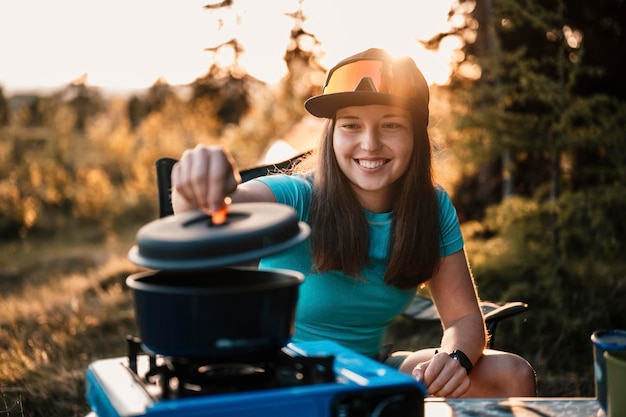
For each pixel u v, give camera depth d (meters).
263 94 10.59
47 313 4.70
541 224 4.40
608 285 4.12
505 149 4.46
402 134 1.88
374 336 2.06
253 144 9.98
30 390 2.96
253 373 1.15
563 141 4.27
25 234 10.03
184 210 1.33
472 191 5.93
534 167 5.35
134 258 1.09
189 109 13.02
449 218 2.04
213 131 12.32
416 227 1.91
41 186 11.32
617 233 4.56
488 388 1.79
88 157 13.42
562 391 3.12
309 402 1.06
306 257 1.92
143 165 12.09
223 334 1.05
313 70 8.82
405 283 1.95
